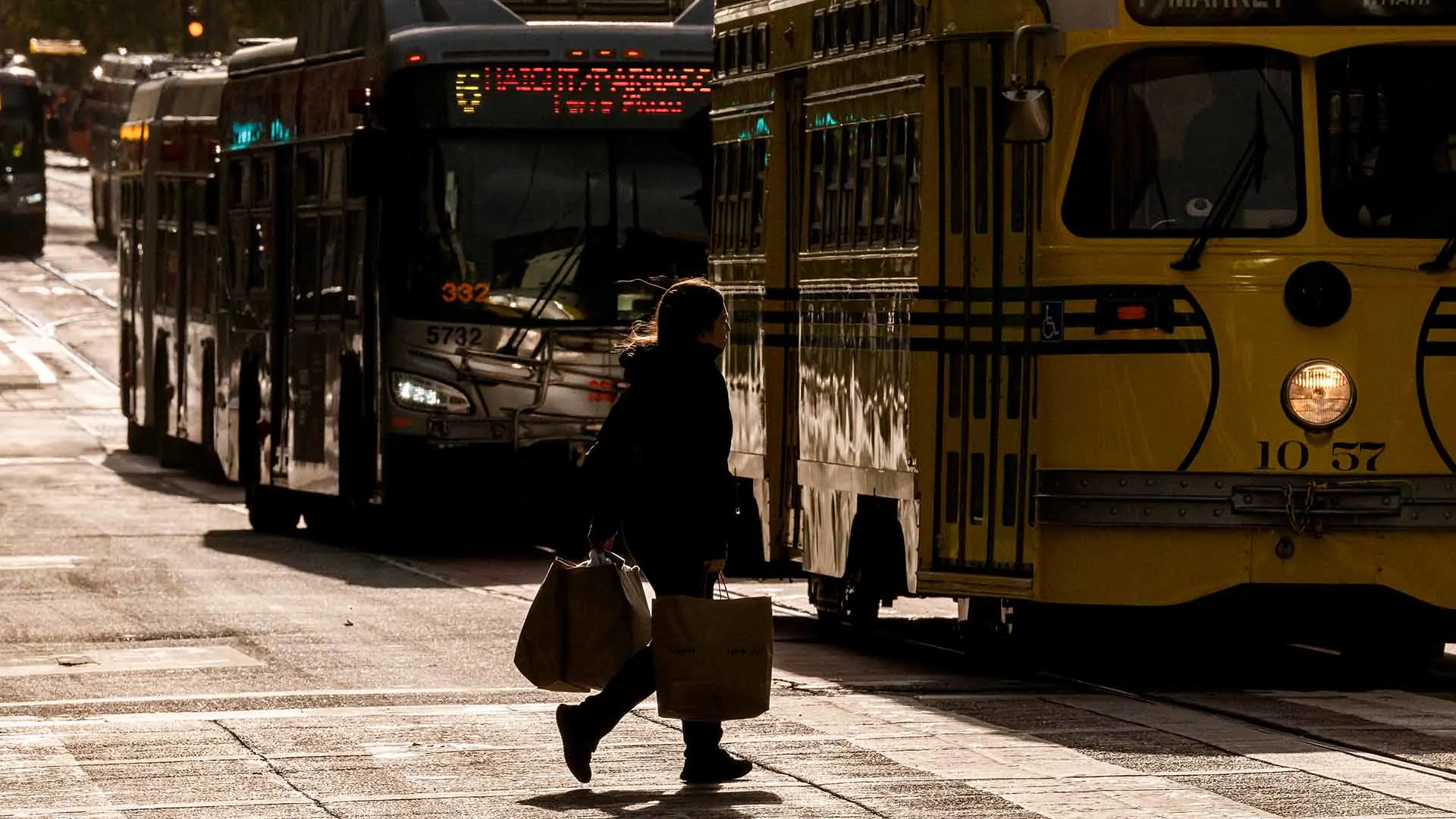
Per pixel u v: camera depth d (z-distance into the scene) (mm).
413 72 44750
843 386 29938
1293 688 26859
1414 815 19000
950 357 27109
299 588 39250
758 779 20734
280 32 182875
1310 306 26281
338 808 19531
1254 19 26359
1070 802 19562
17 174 150625
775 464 32594
